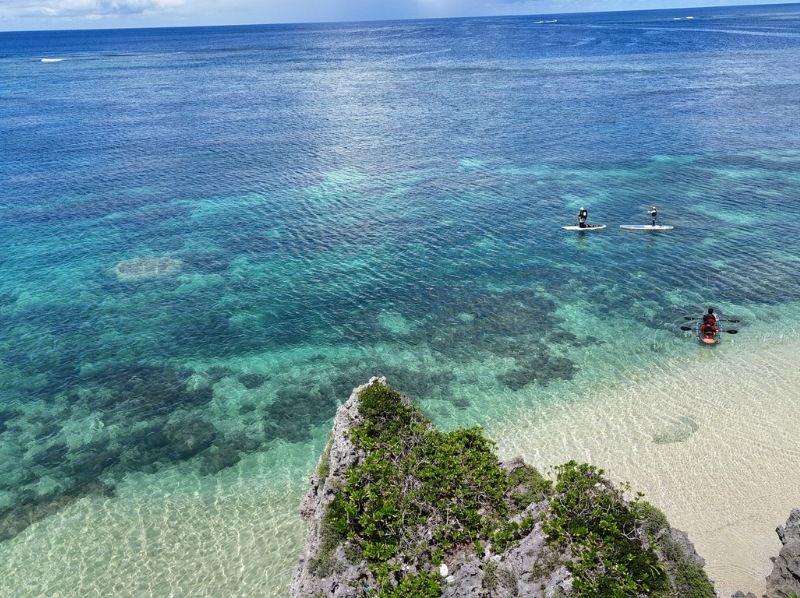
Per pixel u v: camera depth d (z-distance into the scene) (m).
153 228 52.00
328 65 184.38
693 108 93.50
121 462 26.59
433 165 68.56
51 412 29.89
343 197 58.72
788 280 39.22
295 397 30.56
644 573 14.66
